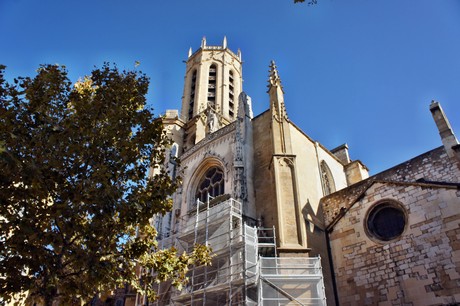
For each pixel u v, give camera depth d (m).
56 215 12.20
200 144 34.16
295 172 25.20
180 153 45.94
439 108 23.69
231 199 24.41
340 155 39.25
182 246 26.84
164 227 31.91
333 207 26.58
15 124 12.48
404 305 19.23
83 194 12.75
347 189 26.45
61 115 14.36
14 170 11.70
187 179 33.03
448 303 17.81
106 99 15.23
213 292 22.11
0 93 12.67
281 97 30.16
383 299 20.17
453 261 18.38
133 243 14.39
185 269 15.24
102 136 14.24
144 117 15.57
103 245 13.59
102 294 13.73
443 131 22.97
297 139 30.03
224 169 29.55
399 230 21.42
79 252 12.51
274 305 19.83
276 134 27.34
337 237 24.00
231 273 21.52
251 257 22.05
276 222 23.42
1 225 11.70
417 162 23.48
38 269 12.16
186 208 31.45
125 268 14.34
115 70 16.25
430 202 20.36
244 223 22.47
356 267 22.14
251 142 29.83
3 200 11.59
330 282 22.62
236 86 61.09
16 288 11.63
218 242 24.19
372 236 22.28
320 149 33.38
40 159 12.62
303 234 22.77
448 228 19.16
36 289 12.14
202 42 64.38
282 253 21.66
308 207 25.89
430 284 18.77
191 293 22.47
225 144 31.00
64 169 13.40
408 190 21.55
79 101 14.85
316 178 29.86
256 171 27.94
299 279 20.23
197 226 25.92
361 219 23.22
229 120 50.97
